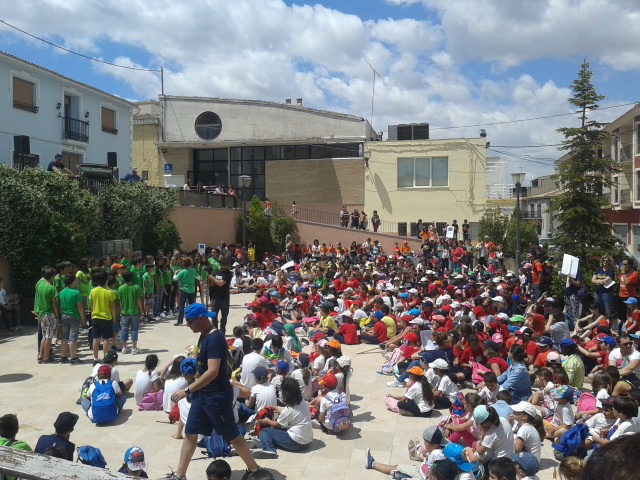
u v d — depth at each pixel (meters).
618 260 16.97
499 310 13.10
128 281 11.77
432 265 24.64
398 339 12.06
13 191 14.34
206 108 36.25
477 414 6.05
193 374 7.65
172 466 6.47
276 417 7.41
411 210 32.78
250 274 23.05
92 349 11.47
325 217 33.53
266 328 12.48
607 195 34.50
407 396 8.42
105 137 27.11
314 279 19.03
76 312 10.86
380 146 33.19
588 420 7.02
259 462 6.70
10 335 13.61
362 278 19.17
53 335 10.89
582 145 17.27
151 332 14.05
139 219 20.58
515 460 5.92
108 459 6.66
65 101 24.89
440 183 32.56
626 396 6.71
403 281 18.97
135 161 37.06
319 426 7.80
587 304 14.84
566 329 12.10
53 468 1.88
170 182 31.03
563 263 14.88
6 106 21.11
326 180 34.97
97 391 7.89
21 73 21.77
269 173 35.75
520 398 8.47
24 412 8.20
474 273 22.39
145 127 36.81
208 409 5.52
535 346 10.00
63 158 24.44
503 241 29.27
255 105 35.78
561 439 6.79
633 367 9.10
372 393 9.55
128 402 8.76
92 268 12.04
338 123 34.88
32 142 22.47
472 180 32.09
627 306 13.42
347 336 13.10
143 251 21.38
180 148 36.47
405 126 35.00
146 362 8.67
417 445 6.78
